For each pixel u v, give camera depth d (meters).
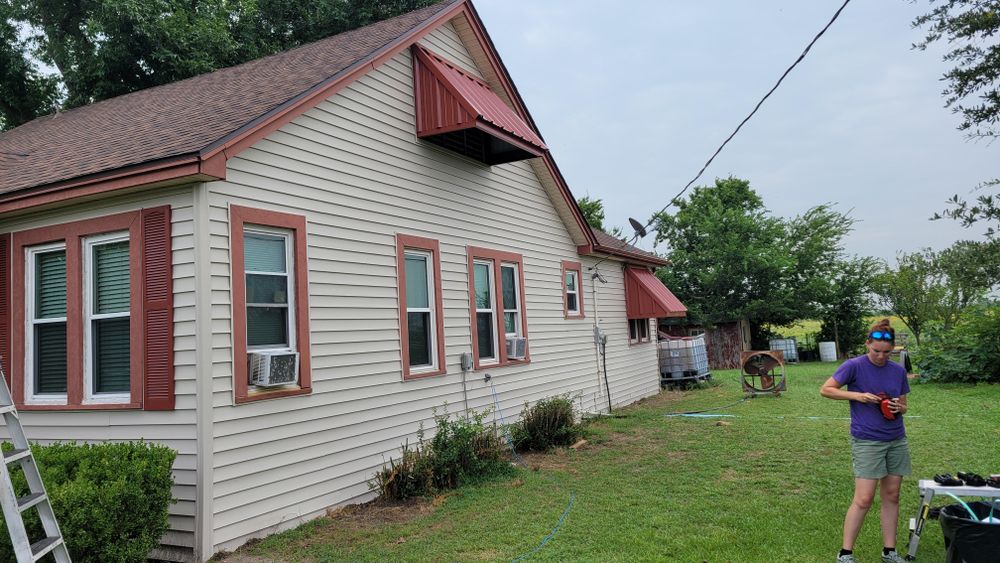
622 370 16.41
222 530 6.07
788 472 8.21
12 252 7.29
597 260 15.75
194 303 6.09
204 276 6.11
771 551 5.52
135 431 6.35
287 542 6.30
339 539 6.35
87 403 6.68
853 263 31.59
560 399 11.67
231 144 6.25
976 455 8.78
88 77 19.09
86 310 6.81
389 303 8.57
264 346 6.88
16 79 20.17
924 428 10.88
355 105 8.33
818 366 27.34
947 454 8.90
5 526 4.67
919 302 27.23
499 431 10.48
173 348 6.18
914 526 5.39
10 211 6.95
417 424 8.88
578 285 14.59
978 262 10.16
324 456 7.32
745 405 14.98
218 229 6.31
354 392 7.84
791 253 31.14
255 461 6.49
